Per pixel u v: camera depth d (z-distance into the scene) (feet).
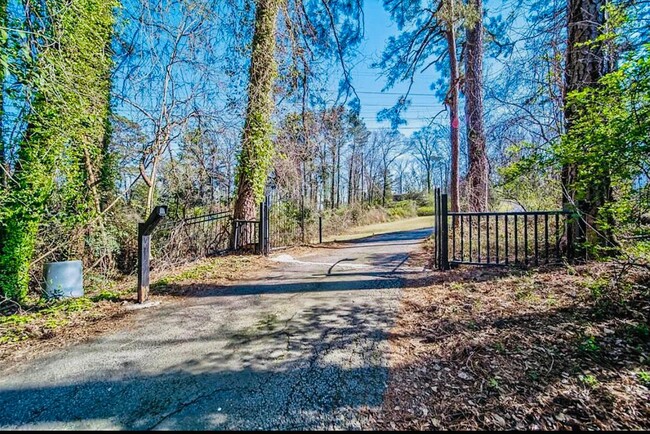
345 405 6.20
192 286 15.49
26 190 17.85
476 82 27.71
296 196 36.58
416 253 23.13
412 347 8.48
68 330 10.53
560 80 16.06
